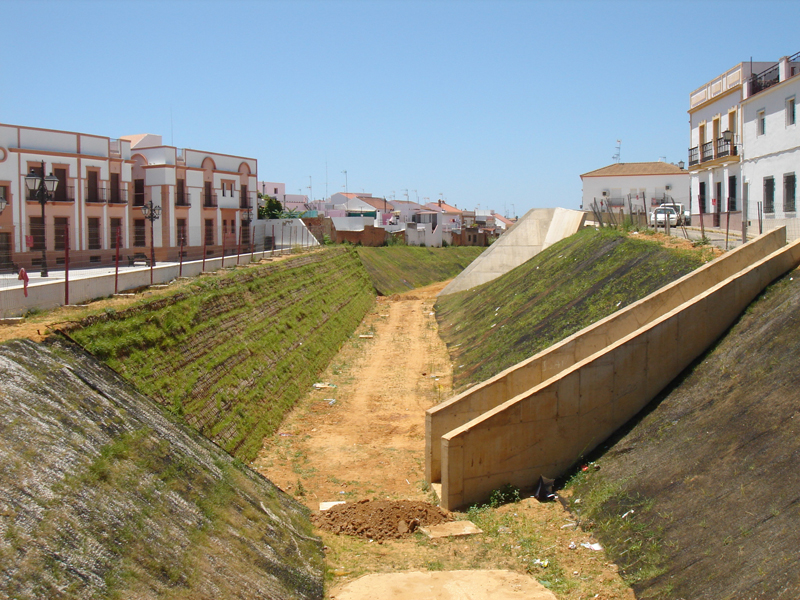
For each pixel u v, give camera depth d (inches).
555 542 475.2
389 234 2962.6
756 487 406.9
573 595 399.5
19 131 1421.0
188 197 1883.6
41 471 347.3
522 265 1604.3
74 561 307.1
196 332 733.9
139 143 1934.1
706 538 394.6
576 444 583.5
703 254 818.8
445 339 1320.1
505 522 516.4
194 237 1882.4
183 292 771.4
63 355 484.7
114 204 1643.7
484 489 566.9
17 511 311.0
